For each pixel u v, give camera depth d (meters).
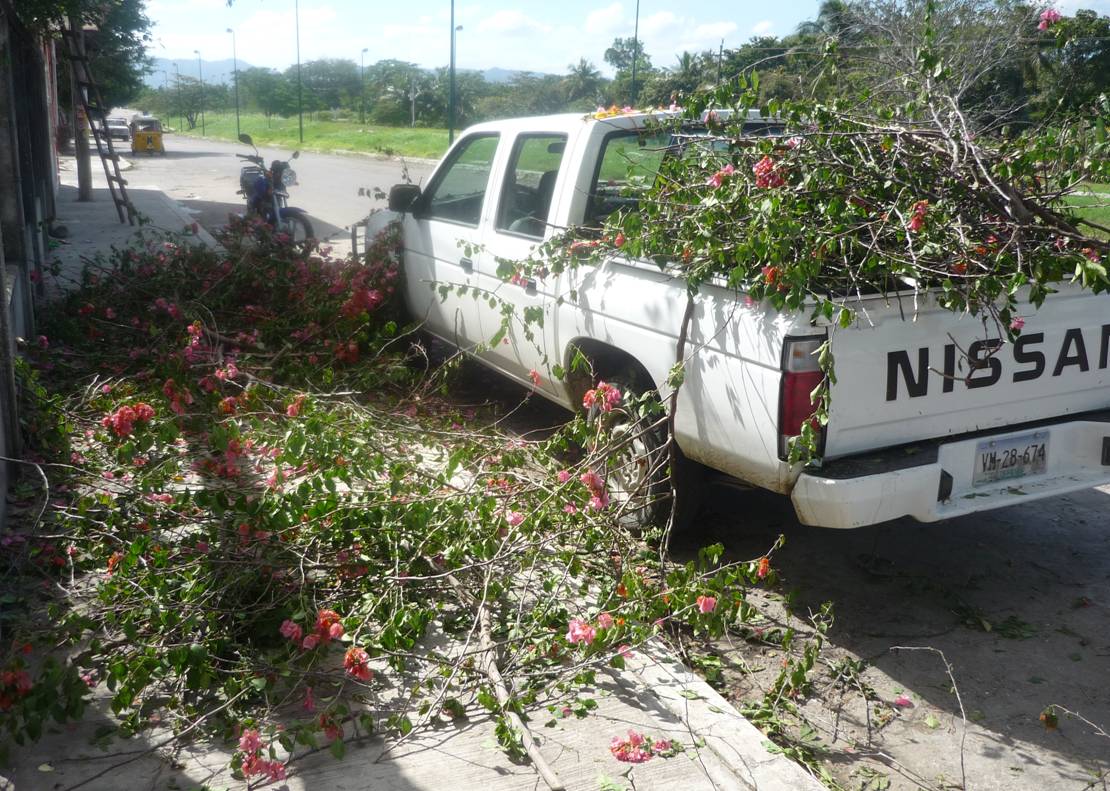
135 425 4.11
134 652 3.32
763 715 3.44
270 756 2.87
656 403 4.11
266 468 4.74
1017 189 4.10
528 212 5.61
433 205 6.80
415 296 6.95
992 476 4.05
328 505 3.76
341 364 6.78
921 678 3.75
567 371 5.16
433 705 3.22
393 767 3.00
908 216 3.78
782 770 3.03
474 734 3.17
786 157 4.18
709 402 4.10
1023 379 4.07
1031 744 3.36
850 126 4.25
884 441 3.88
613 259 4.70
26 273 7.26
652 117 5.09
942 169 4.00
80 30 14.52
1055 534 5.02
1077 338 4.15
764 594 4.40
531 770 3.00
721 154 4.72
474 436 5.22
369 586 3.82
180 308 6.95
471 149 6.43
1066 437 4.19
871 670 3.80
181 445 5.02
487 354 6.09
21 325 6.82
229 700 3.16
